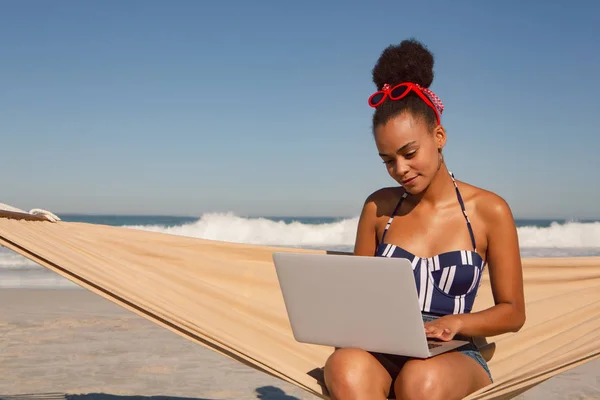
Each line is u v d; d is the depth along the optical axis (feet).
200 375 15.93
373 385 6.72
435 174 8.05
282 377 7.57
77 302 28.02
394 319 6.67
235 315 9.41
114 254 10.52
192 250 10.89
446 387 6.57
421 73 7.84
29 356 17.69
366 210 8.78
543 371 6.67
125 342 19.84
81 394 13.88
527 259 10.55
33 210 11.11
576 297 10.08
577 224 70.28
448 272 7.79
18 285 34.17
